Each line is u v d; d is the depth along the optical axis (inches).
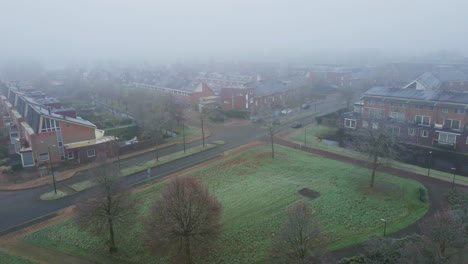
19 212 1925.4
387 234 1614.2
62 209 1951.3
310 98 5374.0
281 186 2155.5
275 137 3321.9
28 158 2618.1
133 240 1595.7
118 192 1492.4
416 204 1903.3
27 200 2075.5
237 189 2129.7
